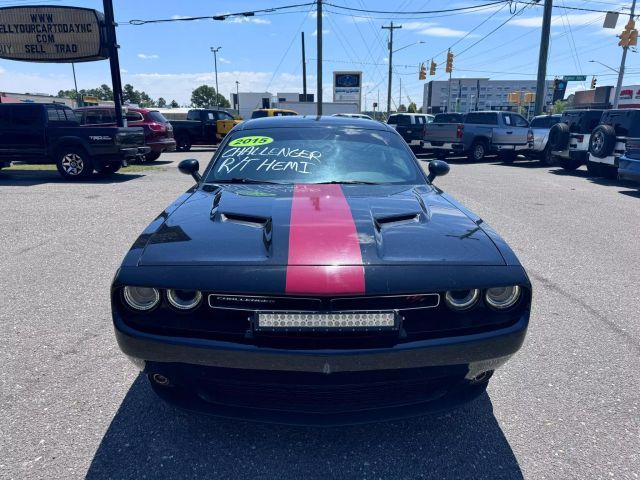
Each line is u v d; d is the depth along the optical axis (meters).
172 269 2.04
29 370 2.92
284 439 2.36
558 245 5.91
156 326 2.05
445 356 2.01
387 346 1.97
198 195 2.95
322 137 3.65
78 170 10.91
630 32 22.05
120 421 2.46
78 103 52.91
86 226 6.49
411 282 1.98
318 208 2.53
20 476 2.07
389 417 2.12
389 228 2.35
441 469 2.18
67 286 4.30
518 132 16.17
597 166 12.81
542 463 2.21
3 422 2.43
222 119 21.38
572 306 4.02
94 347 3.21
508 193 9.84
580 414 2.58
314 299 1.93
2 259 5.07
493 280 2.05
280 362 1.94
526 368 3.04
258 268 2.00
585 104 49.03
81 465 2.15
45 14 13.75
